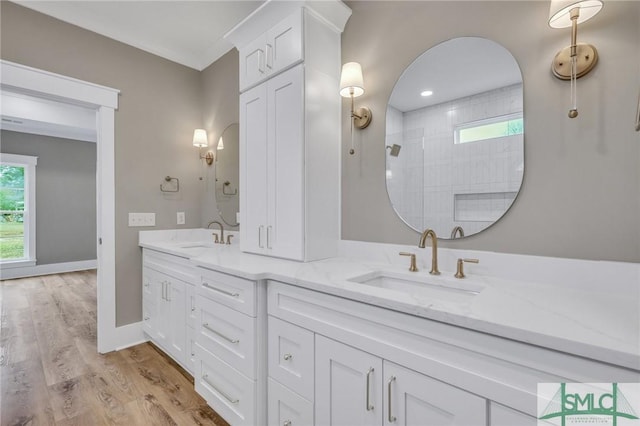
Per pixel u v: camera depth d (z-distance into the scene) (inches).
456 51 55.6
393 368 38.0
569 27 44.1
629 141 39.8
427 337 35.3
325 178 69.7
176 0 84.6
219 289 62.7
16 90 81.9
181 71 115.6
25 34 82.5
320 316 46.6
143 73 105.4
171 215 112.0
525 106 48.0
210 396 65.0
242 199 80.6
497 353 30.5
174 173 113.0
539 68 46.8
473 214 53.3
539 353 28.3
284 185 68.9
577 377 26.5
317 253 67.5
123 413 65.7
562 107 44.7
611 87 40.9
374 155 67.1
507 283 46.8
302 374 49.1
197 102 120.0
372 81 67.6
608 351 24.6
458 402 32.9
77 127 192.4
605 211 41.5
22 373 81.4
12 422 62.2
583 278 42.8
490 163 51.5
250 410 55.1
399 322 37.6
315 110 67.5
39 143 211.0
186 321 80.3
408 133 61.8
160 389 74.8
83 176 230.5
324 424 45.8
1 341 102.0
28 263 205.6
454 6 55.9
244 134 80.1
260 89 75.2
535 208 47.1
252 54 77.0
